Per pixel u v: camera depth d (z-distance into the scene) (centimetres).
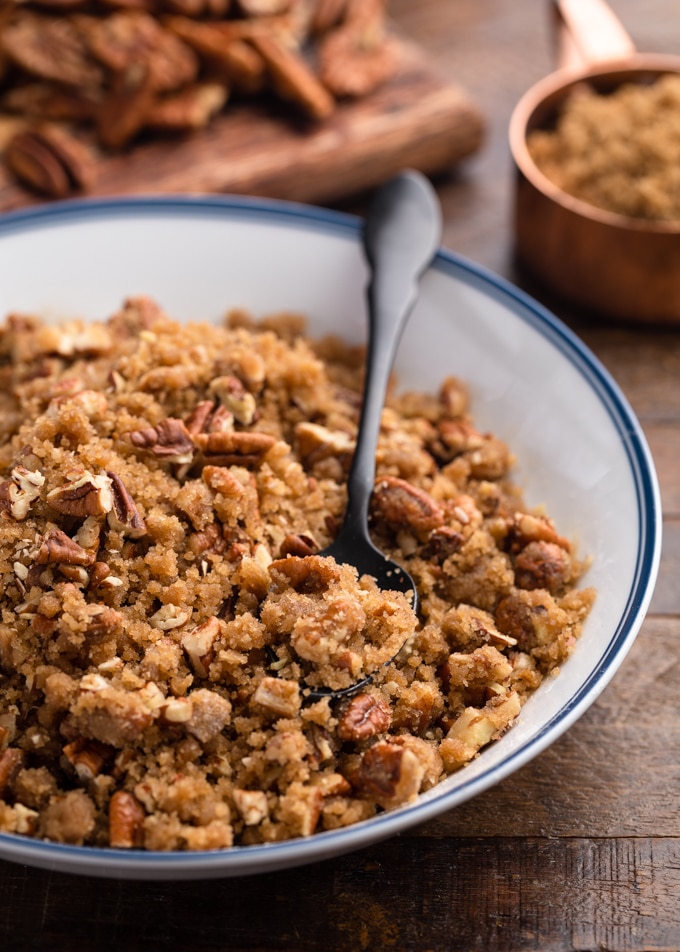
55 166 60
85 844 43
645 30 69
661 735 48
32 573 45
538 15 71
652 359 58
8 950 44
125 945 44
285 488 49
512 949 44
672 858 46
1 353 53
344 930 45
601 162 59
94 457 47
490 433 52
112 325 53
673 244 56
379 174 63
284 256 55
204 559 47
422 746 44
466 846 46
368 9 67
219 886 45
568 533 49
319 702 44
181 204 55
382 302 53
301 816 43
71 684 44
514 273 60
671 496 54
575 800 47
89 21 64
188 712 44
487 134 65
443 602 48
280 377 51
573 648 46
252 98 64
